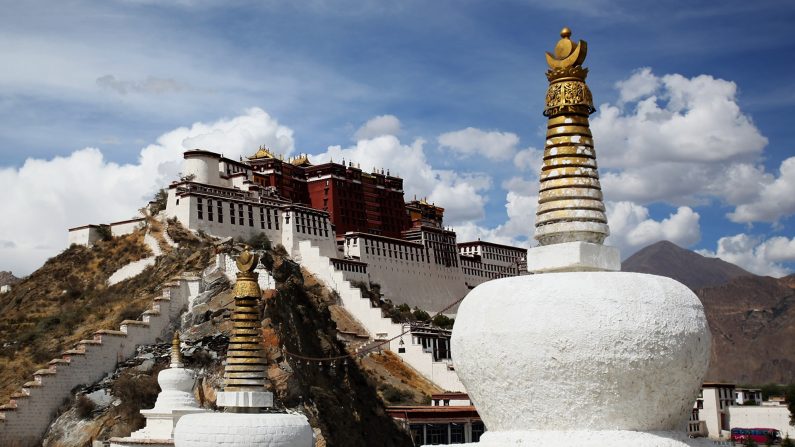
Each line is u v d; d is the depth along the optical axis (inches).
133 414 3683.6
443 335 5999.0
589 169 949.2
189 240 5733.3
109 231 6097.4
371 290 6702.8
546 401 848.3
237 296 1544.0
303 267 6432.1
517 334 845.8
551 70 978.7
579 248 899.4
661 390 843.4
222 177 6845.5
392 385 5226.4
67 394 3969.0
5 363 4549.7
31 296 5516.7
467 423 4104.3
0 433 3740.2
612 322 824.9
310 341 4539.9
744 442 3986.2
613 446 825.5
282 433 1397.6
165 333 4458.7
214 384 3914.9
